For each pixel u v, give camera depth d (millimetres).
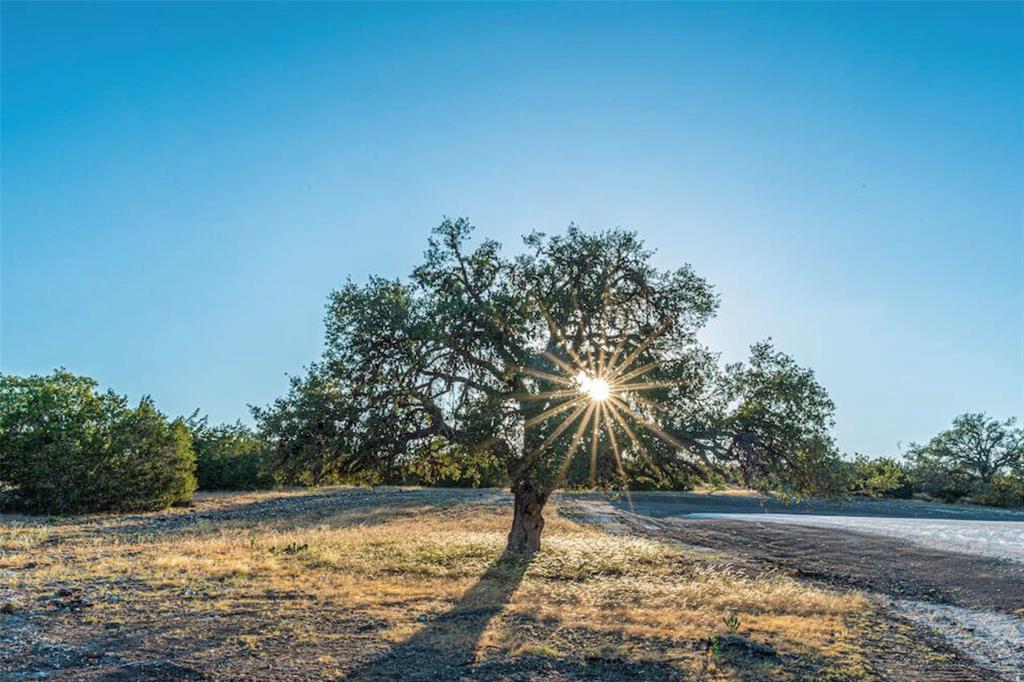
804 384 19453
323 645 11094
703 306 20734
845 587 20844
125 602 13680
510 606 14516
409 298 19781
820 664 11273
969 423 88125
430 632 12148
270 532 29641
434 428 19344
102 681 9031
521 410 18938
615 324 20797
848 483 19422
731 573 21688
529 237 21141
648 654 11227
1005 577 21281
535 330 19234
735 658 11250
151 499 43062
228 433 65125
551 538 28125
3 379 41844
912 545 29391
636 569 21312
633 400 18859
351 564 19234
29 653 10117
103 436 42188
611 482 19516
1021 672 11609
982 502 76312
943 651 12898
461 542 24891
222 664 9930
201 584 15641
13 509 39781
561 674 10117
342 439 18859
